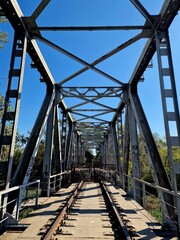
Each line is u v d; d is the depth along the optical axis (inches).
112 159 765.9
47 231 150.9
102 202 293.3
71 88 458.9
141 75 345.7
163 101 204.1
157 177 239.8
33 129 315.0
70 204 267.0
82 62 312.3
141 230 170.2
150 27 238.5
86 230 167.3
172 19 216.4
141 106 345.7
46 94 385.4
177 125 197.9
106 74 367.6
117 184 546.9
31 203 279.9
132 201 309.1
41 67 323.9
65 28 241.9
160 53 221.9
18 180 245.6
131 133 384.2
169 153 190.9
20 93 214.4
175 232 172.4
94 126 970.1
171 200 208.2
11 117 202.7
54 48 287.4
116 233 159.3
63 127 578.9
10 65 217.9
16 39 231.5
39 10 221.9
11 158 194.4
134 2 218.1
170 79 211.0
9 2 197.3
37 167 802.2
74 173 689.6
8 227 176.6
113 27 241.4
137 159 365.4
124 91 418.3
